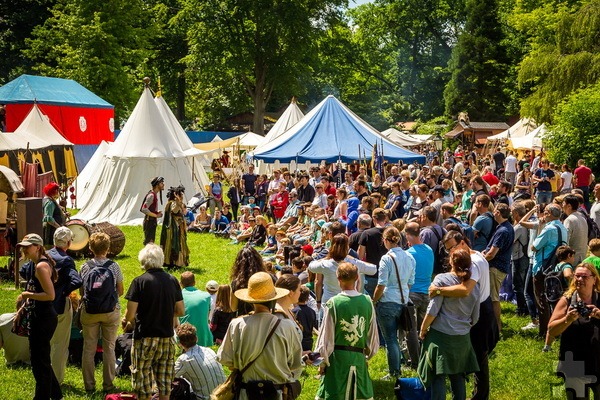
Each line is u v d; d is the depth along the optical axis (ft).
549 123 113.80
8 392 26.00
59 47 160.15
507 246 32.04
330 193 65.26
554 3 144.77
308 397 26.30
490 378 28.17
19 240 42.75
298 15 171.63
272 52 177.37
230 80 187.42
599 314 20.80
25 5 176.76
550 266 31.83
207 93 202.28
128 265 52.29
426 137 173.99
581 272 21.25
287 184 75.00
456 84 201.16
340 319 21.26
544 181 71.72
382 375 28.09
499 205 32.37
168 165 75.97
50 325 23.59
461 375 22.62
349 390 21.17
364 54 223.10
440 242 32.07
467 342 22.21
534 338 33.35
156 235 66.80
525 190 57.11
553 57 112.68
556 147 92.17
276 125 104.22
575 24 109.60
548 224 31.91
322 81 213.66
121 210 74.08
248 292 18.83
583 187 72.43
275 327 18.57
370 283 30.60
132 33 164.66
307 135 75.61
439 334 22.16
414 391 23.39
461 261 22.06
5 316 29.40
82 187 82.38
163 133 77.15
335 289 27.96
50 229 45.16
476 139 181.57
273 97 221.87
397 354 27.14
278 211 69.97
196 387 24.61
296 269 35.40
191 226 72.28
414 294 28.14
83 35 156.15
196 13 177.78
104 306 25.27
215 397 18.89
